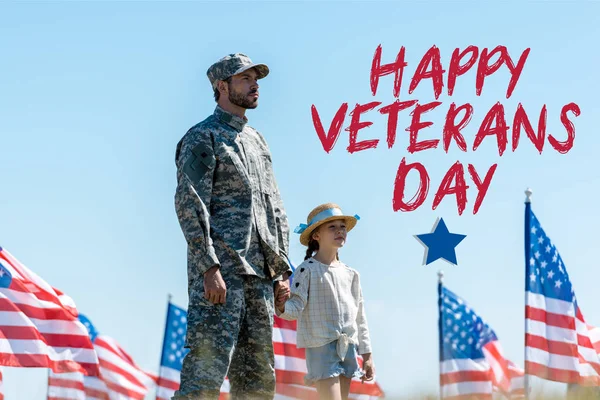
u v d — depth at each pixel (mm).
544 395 9742
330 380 9891
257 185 8258
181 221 7883
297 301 9945
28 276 19453
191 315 7871
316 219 10203
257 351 8172
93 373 19609
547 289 18672
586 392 9719
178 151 8250
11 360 18469
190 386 7777
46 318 19500
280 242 8391
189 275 7957
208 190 7965
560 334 18500
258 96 8398
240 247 7996
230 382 8266
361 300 10453
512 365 23547
